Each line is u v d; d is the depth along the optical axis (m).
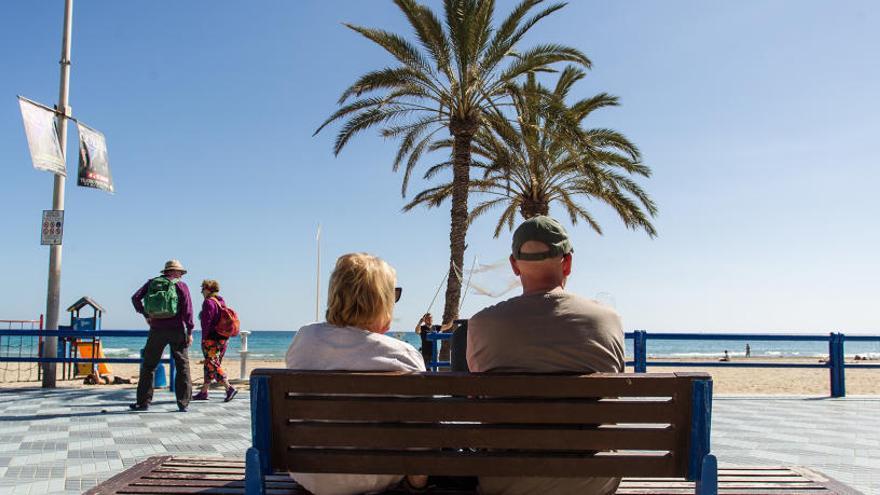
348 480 2.60
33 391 11.36
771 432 7.78
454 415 2.39
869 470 5.66
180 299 9.09
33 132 10.91
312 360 2.71
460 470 2.43
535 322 2.57
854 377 28.36
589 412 2.38
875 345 121.38
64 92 12.23
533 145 18.67
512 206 25.39
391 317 2.89
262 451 2.45
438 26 15.84
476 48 15.98
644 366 10.84
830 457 6.24
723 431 7.85
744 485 3.02
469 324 2.73
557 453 2.43
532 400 2.39
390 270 2.91
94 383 15.07
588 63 15.58
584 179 20.70
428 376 2.40
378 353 2.70
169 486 2.92
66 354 16.52
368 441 2.43
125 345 76.38
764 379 26.30
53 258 12.05
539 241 2.71
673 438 2.39
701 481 2.36
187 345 9.21
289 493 2.79
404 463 2.44
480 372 2.59
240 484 2.96
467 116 17.50
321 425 2.44
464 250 18.02
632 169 18.84
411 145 19.16
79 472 5.25
